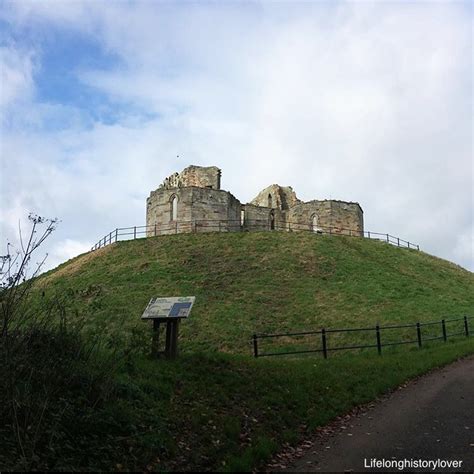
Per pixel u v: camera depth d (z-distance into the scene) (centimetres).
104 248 4431
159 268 3653
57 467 622
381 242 4706
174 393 992
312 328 2625
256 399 1040
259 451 765
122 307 2856
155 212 5166
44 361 844
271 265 3781
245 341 2412
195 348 2291
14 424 680
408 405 1115
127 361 1066
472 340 2127
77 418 744
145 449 718
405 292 3328
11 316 849
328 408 1055
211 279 3447
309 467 745
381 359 1648
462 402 1126
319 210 5597
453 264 4625
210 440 798
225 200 5200
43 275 4369
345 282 3491
